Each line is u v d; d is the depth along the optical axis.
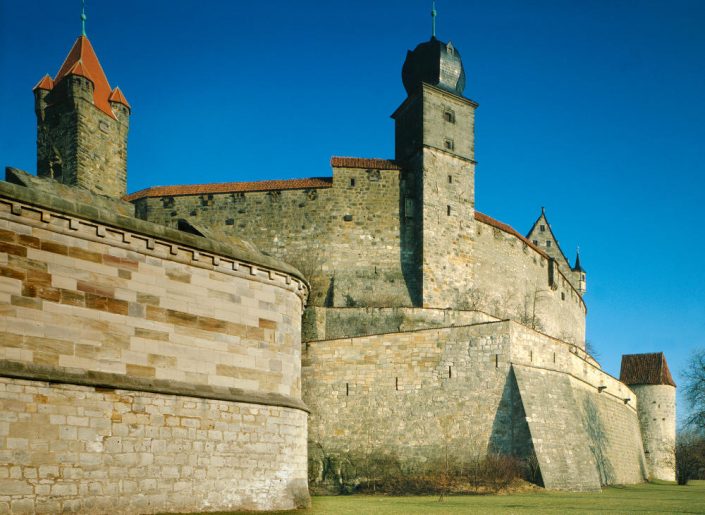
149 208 77.88
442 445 49.66
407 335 51.84
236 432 25.36
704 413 69.62
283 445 26.92
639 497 43.97
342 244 75.12
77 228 22.14
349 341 52.44
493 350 50.50
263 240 75.88
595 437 61.66
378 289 74.19
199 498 23.89
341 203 75.88
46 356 21.03
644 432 99.25
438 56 80.00
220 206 77.00
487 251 80.06
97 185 77.00
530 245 87.25
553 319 90.31
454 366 50.91
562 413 52.16
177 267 24.61
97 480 21.42
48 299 21.30
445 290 75.06
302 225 75.56
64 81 76.62
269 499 26.09
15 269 20.70
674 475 95.38
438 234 75.81
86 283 22.19
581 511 31.33
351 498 41.62
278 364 27.34
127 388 22.44
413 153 78.19
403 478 49.03
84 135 75.94
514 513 29.64
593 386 63.78
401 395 51.09
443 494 45.28
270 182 78.38
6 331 20.34
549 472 48.44
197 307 24.97
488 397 49.84
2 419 19.77
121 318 22.88
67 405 21.09
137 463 22.42
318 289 73.94
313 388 52.16
